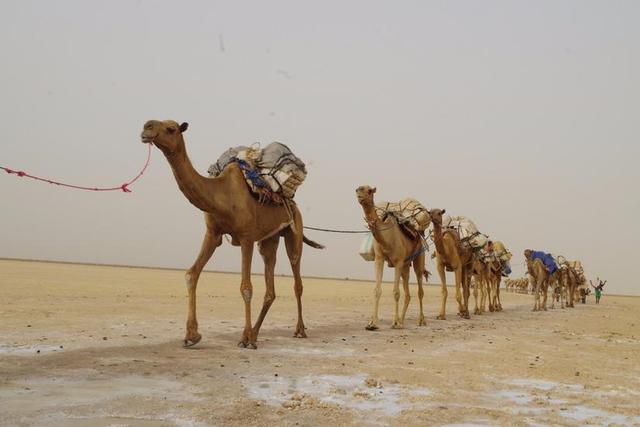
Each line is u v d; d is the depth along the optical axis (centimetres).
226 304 2334
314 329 1538
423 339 1402
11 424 557
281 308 2281
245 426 589
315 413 649
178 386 750
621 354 1266
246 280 1127
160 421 593
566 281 3666
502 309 2933
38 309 1695
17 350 973
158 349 1043
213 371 859
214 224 1133
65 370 816
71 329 1280
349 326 1670
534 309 3005
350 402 712
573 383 897
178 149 1027
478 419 658
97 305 1950
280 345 1184
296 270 1341
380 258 1639
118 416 604
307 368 924
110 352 982
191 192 1054
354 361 1016
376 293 1614
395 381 846
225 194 1099
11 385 713
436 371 949
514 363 1065
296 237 1321
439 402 730
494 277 2869
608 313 3089
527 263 3108
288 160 1205
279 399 709
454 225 2323
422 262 1816
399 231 1661
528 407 728
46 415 593
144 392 707
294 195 1274
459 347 1270
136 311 1802
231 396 711
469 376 917
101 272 6831
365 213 1564
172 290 3350
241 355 1022
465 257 2259
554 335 1625
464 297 2267
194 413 625
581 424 657
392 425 617
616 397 808
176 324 1480
